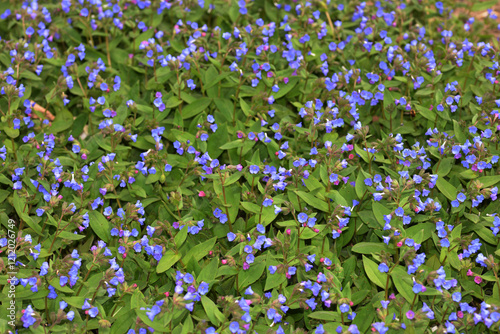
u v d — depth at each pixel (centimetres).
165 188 153
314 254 140
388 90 162
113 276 136
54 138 157
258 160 149
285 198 151
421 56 167
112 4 179
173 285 143
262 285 144
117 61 174
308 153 157
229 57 168
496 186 154
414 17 188
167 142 162
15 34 179
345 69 166
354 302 139
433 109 159
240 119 165
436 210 145
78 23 178
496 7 194
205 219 149
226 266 141
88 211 148
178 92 162
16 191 149
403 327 134
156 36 171
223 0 184
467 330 138
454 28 182
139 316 134
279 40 176
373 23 178
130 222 148
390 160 153
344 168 151
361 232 149
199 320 135
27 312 134
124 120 159
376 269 141
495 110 159
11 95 156
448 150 152
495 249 148
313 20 180
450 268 145
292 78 164
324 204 147
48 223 146
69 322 138
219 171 146
